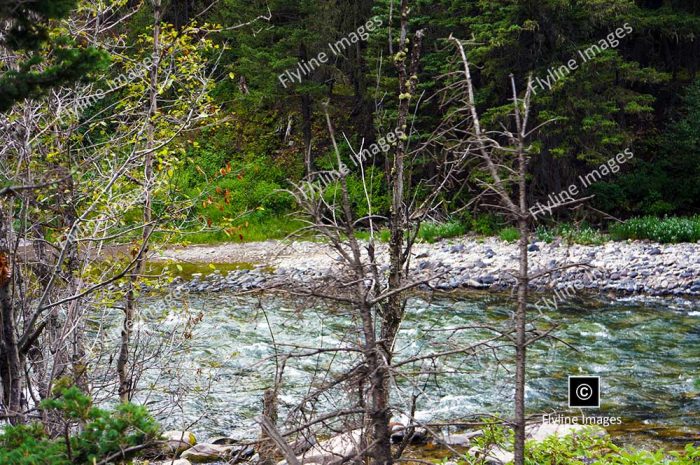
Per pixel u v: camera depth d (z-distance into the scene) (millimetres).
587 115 23672
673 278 17828
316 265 20359
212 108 6926
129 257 6703
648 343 13109
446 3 25797
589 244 22250
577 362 11828
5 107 3996
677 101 29531
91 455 3482
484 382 10648
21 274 5695
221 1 28594
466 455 5941
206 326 14039
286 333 13375
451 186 5207
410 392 9773
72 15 6703
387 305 4797
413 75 5305
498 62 23531
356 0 29266
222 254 24422
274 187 29094
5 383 5156
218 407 9570
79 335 6383
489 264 19859
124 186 6586
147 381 9367
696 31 26844
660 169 26969
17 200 6273
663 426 9008
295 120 32844
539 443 6141
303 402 4141
